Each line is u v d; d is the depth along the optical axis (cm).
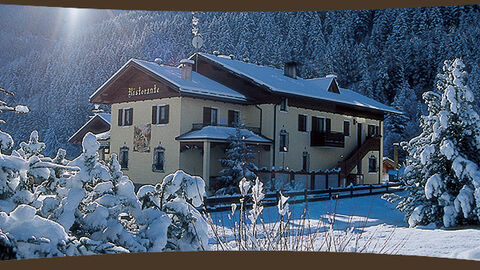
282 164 2702
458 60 1466
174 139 2444
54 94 8581
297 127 2838
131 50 9088
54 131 6988
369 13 7819
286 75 3256
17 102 8962
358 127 3409
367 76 6656
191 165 2480
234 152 2334
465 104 1458
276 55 7250
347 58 7044
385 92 6831
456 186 1469
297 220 1420
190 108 2472
